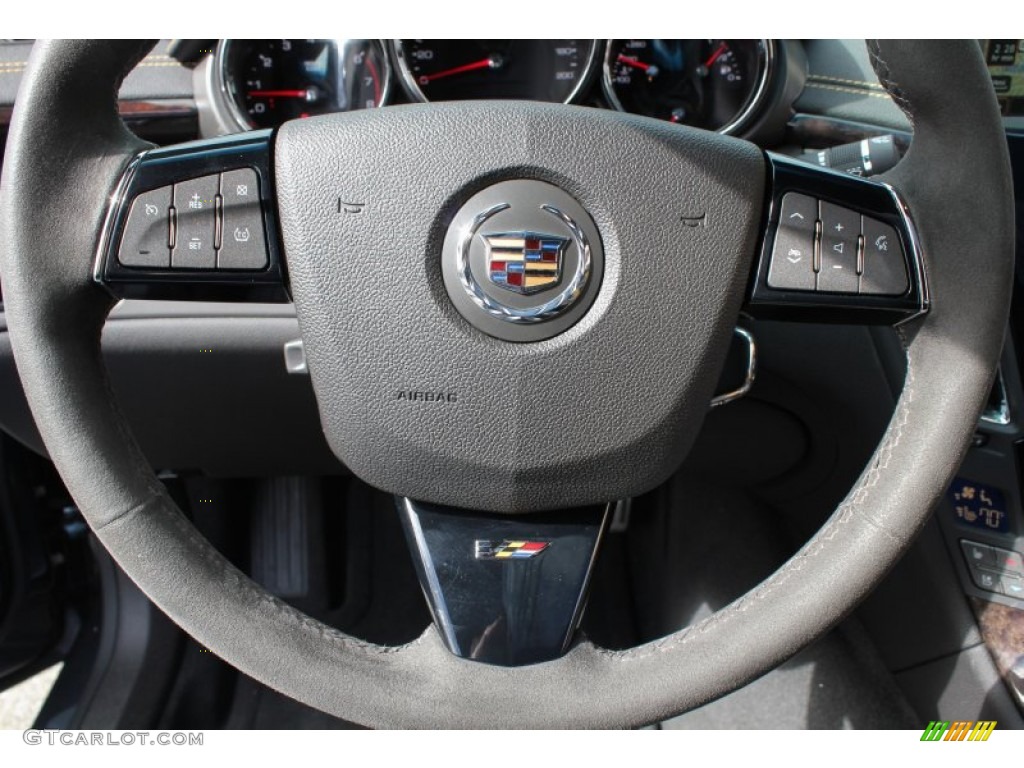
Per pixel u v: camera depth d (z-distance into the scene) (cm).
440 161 67
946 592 120
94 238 66
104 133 67
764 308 72
